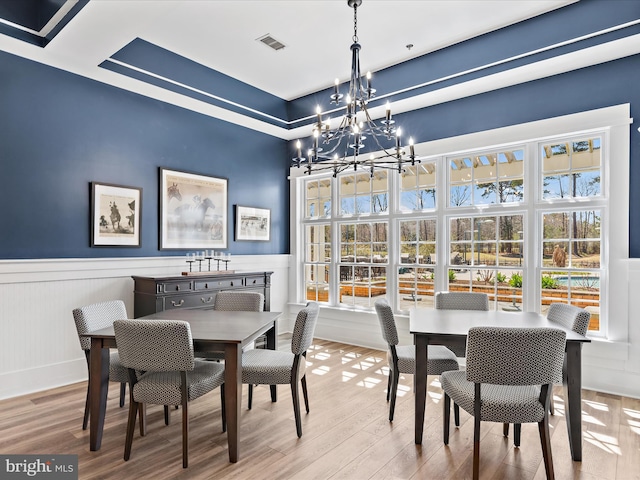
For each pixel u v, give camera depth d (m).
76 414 2.86
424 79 4.07
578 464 2.24
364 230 5.13
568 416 2.32
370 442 2.48
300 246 5.79
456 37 3.73
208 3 3.18
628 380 3.29
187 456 2.18
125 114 3.94
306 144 5.68
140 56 3.78
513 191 4.00
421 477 2.10
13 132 3.22
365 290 5.10
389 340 2.80
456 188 4.37
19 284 3.24
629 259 3.28
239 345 2.28
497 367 1.96
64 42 3.14
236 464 2.22
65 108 3.52
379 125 4.87
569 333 2.38
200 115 4.65
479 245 4.21
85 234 3.63
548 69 3.55
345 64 4.29
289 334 5.57
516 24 3.48
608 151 3.44
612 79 3.38
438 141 4.34
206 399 3.22
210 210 4.71
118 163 3.87
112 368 2.59
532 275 3.83
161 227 4.20
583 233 3.63
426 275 4.57
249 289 4.57
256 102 4.94
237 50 3.98
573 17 3.21
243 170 5.16
